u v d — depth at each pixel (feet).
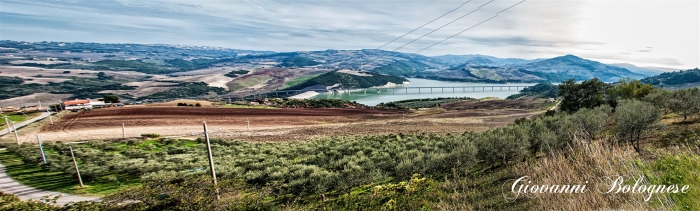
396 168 68.80
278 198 63.36
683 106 94.58
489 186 42.39
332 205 56.08
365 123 245.65
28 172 92.79
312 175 65.87
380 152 103.24
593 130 71.05
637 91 179.32
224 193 52.70
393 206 47.50
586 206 21.61
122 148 137.49
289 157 106.01
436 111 359.46
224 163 96.94
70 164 98.12
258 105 347.97
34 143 148.36
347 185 63.72
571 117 89.35
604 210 20.63
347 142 134.92
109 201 50.42
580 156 30.01
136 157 116.88
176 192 48.62
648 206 19.45
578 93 194.59
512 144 61.77
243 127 222.28
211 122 232.32
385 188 58.23
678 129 70.49
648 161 27.58
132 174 89.25
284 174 73.82
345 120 273.54
